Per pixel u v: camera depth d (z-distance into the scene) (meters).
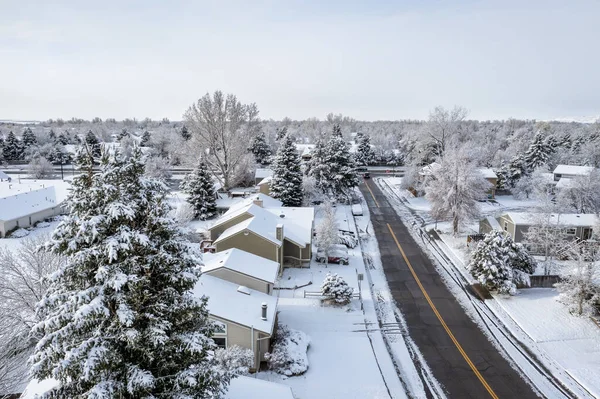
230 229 38.56
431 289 36.41
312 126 187.25
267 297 27.45
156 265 11.29
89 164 11.12
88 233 10.45
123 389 10.56
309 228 41.53
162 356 11.59
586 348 27.42
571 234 44.47
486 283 34.97
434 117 77.56
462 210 49.12
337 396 22.19
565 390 23.44
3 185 57.62
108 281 10.16
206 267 28.05
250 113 70.12
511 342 28.27
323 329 29.22
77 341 10.75
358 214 59.56
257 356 23.81
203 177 55.94
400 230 53.50
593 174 57.66
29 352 20.92
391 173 99.50
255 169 78.31
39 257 24.31
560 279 35.78
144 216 11.66
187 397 10.98
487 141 111.12
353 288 35.22
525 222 44.00
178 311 11.79
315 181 65.00
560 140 104.69
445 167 51.06
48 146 105.19
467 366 25.59
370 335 28.75
